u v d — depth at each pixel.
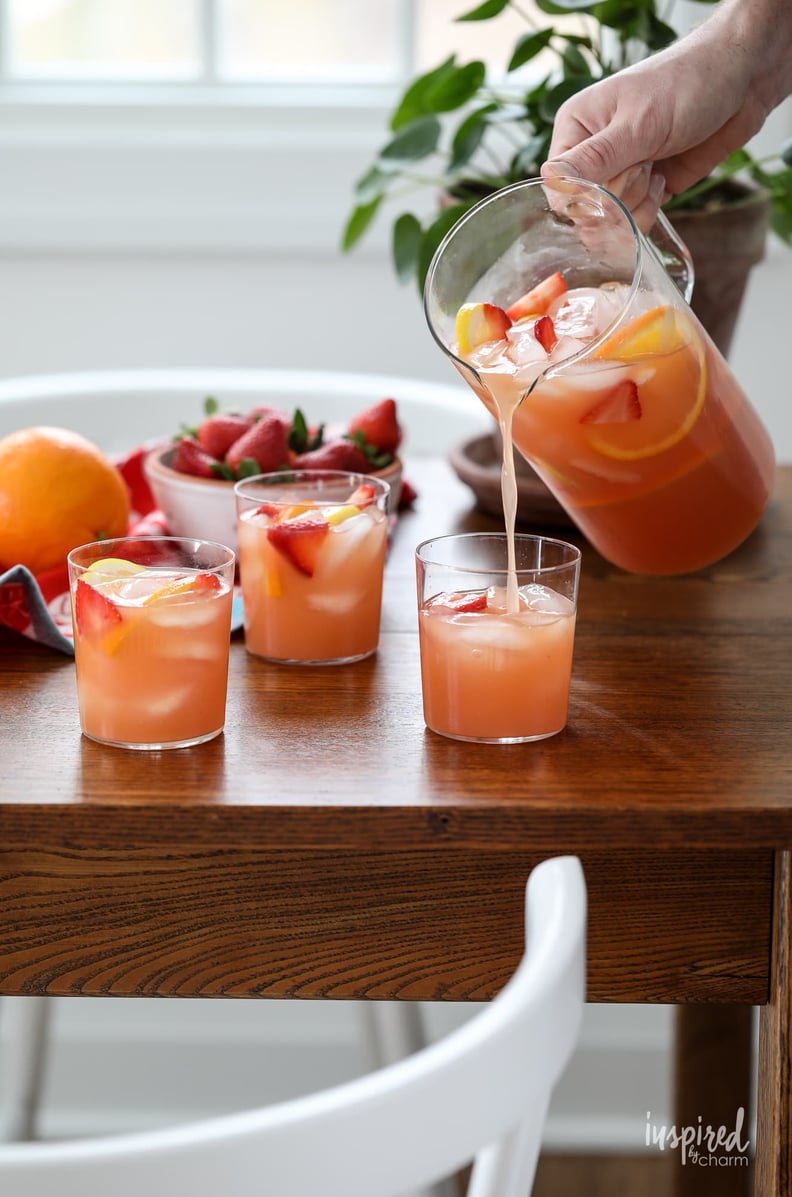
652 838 1.30
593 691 1.43
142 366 2.52
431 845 1.30
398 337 2.50
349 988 1.34
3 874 1.32
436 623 1.37
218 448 1.64
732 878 1.33
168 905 1.33
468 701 1.36
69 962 1.33
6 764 1.34
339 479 1.52
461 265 1.45
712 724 1.39
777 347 2.48
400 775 1.33
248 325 2.50
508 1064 1.10
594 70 2.26
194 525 1.62
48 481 1.54
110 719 1.36
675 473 1.45
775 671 1.45
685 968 1.34
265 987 1.34
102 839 1.30
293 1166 1.03
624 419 1.42
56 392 2.00
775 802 1.30
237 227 2.43
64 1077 2.40
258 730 1.38
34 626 1.47
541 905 1.15
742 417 1.48
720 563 1.64
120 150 2.43
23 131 2.48
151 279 2.47
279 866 1.33
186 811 1.30
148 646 1.34
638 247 1.39
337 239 2.44
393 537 1.68
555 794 1.31
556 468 1.45
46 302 2.48
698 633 1.51
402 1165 1.08
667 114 1.48
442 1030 2.40
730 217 1.66
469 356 1.43
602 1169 2.30
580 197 1.41
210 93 2.58
